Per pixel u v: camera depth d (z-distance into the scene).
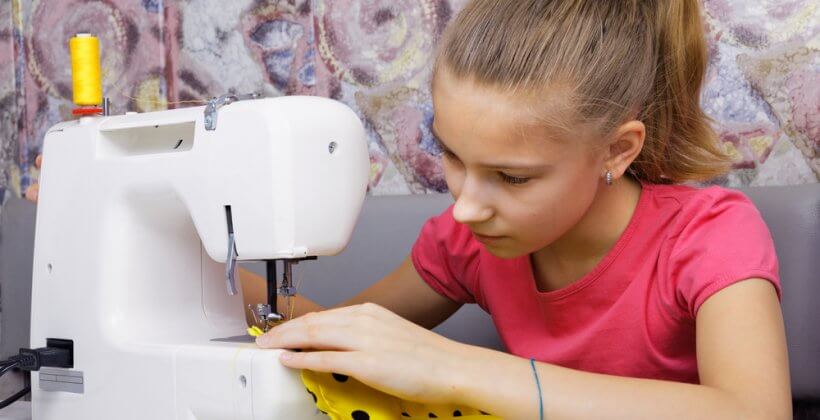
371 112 1.67
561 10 0.80
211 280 0.97
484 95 0.75
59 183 0.95
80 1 1.93
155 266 0.92
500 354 0.76
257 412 0.75
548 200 0.78
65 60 1.95
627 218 0.95
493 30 0.78
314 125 0.81
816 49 1.35
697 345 0.82
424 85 1.62
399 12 1.63
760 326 0.77
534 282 1.01
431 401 0.73
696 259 0.87
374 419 0.74
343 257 1.52
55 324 0.94
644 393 0.71
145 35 1.86
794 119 1.38
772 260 0.84
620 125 0.81
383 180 1.68
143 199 0.89
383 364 0.73
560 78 0.76
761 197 1.26
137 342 0.86
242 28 1.77
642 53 0.84
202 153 0.83
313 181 0.80
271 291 0.86
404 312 1.18
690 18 0.92
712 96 1.43
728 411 0.70
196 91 1.83
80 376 0.90
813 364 1.20
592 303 0.96
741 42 1.40
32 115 2.00
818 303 1.20
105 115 0.98
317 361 0.74
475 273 1.12
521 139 0.75
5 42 2.01
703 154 0.98
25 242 1.79
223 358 0.78
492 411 0.72
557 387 0.72
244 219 0.81
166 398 0.82
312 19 1.71
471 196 0.78
